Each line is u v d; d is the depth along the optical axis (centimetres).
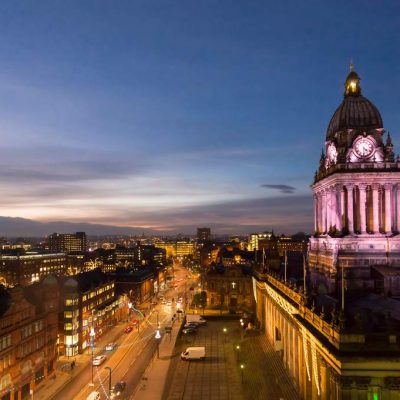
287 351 9388
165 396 9381
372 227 9544
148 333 15612
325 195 10562
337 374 5269
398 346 5244
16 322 9512
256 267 16700
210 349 12775
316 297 7925
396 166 9456
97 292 14975
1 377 8812
